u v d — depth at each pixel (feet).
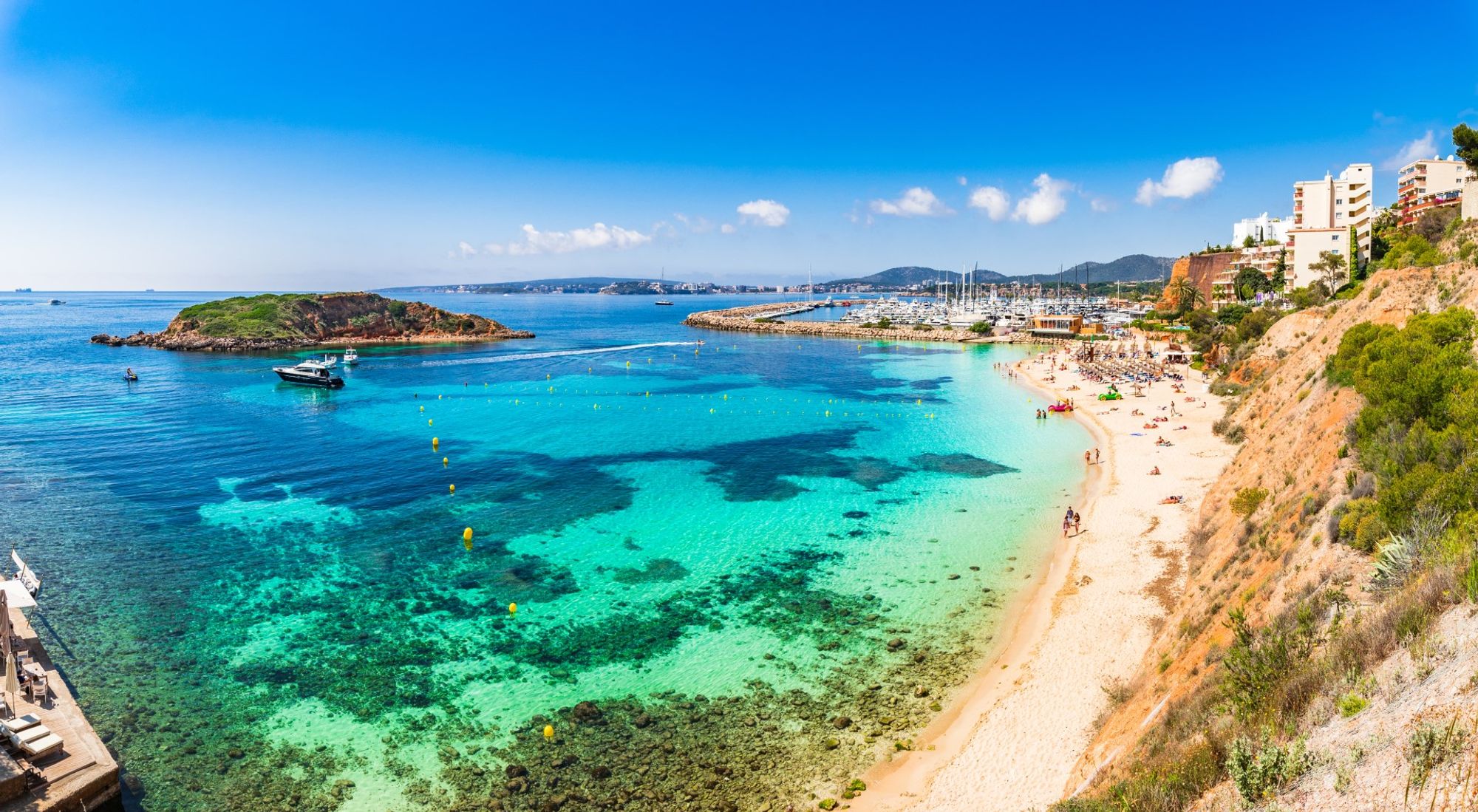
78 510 160.66
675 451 220.84
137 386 346.54
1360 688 40.73
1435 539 53.01
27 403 295.69
